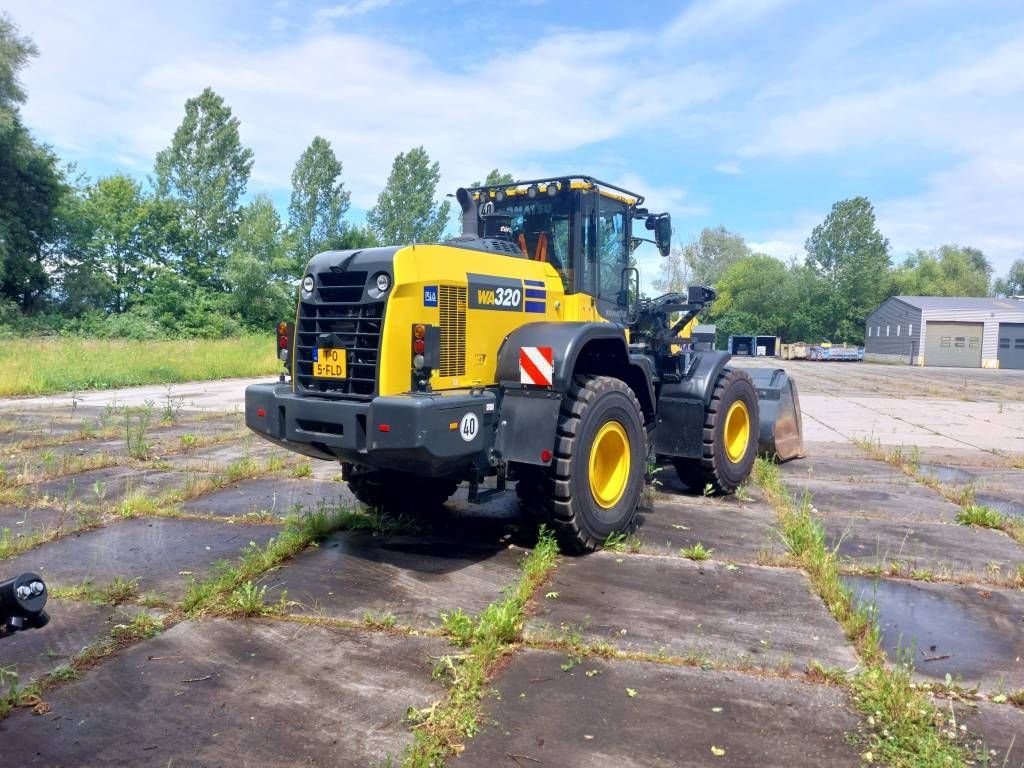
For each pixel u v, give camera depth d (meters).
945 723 2.89
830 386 22.23
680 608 3.99
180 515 5.68
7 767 2.50
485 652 3.31
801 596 4.20
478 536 5.27
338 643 3.48
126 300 36.31
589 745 2.69
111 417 11.26
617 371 5.77
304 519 5.36
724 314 64.75
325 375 4.54
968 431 11.99
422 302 4.42
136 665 3.25
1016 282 90.50
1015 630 3.81
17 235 29.56
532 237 5.96
